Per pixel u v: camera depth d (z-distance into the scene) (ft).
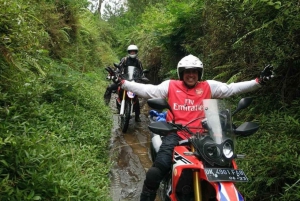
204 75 20.06
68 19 33.32
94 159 15.19
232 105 16.06
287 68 13.85
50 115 16.19
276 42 13.33
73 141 15.65
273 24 13.17
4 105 11.90
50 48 27.30
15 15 11.70
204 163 9.14
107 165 15.88
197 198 9.03
